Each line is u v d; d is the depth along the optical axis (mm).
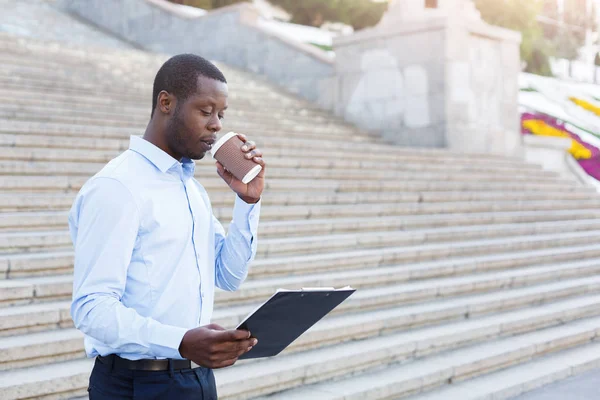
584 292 7793
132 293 2037
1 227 5488
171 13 16922
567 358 6137
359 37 12891
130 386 2111
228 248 2342
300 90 13945
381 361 5289
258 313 1891
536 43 35531
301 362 4848
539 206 10133
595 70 40688
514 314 6703
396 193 8758
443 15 12359
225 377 4453
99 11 19281
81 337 4387
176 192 2100
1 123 6953
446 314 6242
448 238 8133
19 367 4133
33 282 4820
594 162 16562
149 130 2123
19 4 19812
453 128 11953
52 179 6250
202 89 2049
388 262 7062
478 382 5398
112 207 1966
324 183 8312
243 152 2143
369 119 12836
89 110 9062
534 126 17734
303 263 6320
